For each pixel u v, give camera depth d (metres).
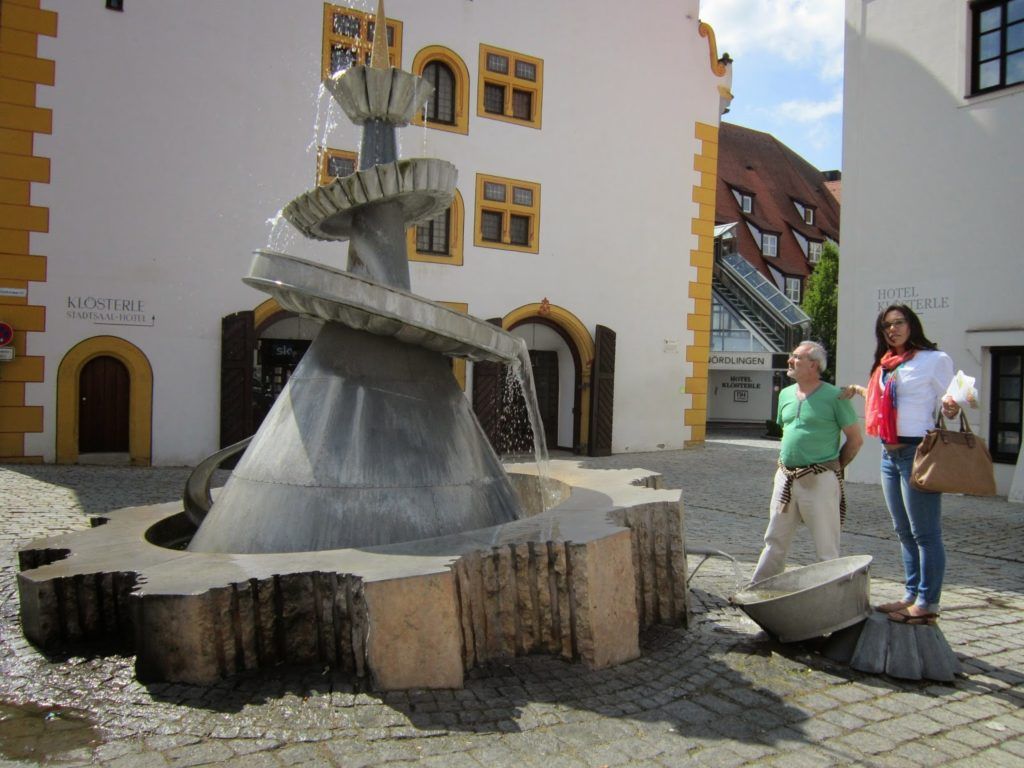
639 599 4.68
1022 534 9.31
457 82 17.23
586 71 18.73
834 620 4.23
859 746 3.26
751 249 41.50
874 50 14.29
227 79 14.86
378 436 4.59
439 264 17.06
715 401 34.34
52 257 13.73
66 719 3.18
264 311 15.17
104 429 14.45
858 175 14.47
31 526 8.35
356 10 15.98
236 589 3.55
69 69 13.75
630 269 19.52
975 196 12.91
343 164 15.86
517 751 3.04
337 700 3.33
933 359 4.36
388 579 3.44
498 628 3.92
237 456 14.76
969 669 4.27
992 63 12.80
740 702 3.65
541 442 6.11
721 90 20.97
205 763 2.85
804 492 5.12
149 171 14.32
